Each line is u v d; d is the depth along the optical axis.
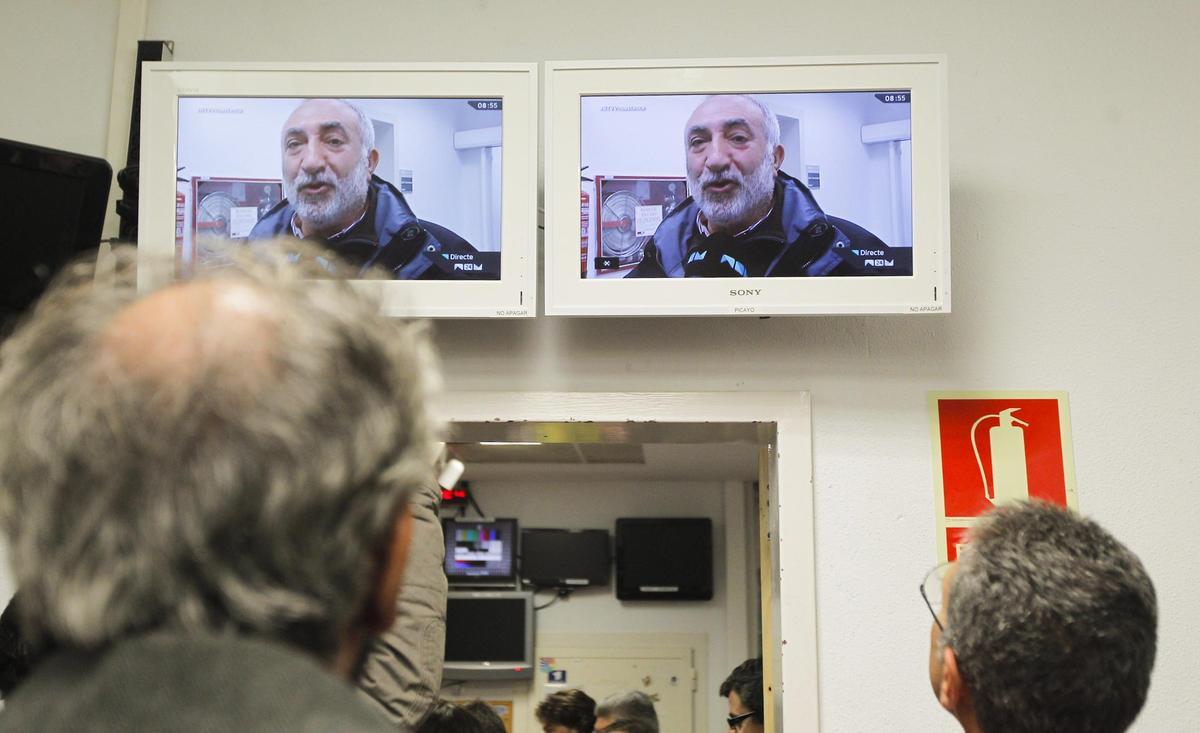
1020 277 2.39
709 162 2.22
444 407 2.37
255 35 2.52
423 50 2.51
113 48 2.54
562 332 2.39
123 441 0.53
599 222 2.23
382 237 2.24
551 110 2.25
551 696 3.84
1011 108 2.44
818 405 2.35
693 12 2.49
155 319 0.58
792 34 2.47
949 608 1.16
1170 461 2.31
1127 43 2.45
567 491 5.66
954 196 2.42
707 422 2.36
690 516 5.57
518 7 2.51
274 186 2.25
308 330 0.59
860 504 2.31
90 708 0.52
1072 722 1.07
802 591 2.27
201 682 0.52
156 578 0.53
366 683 1.55
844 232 2.20
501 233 2.25
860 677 2.24
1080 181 2.41
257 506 0.54
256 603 0.54
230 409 0.54
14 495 0.55
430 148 2.26
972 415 2.34
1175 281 2.38
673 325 2.39
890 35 2.47
